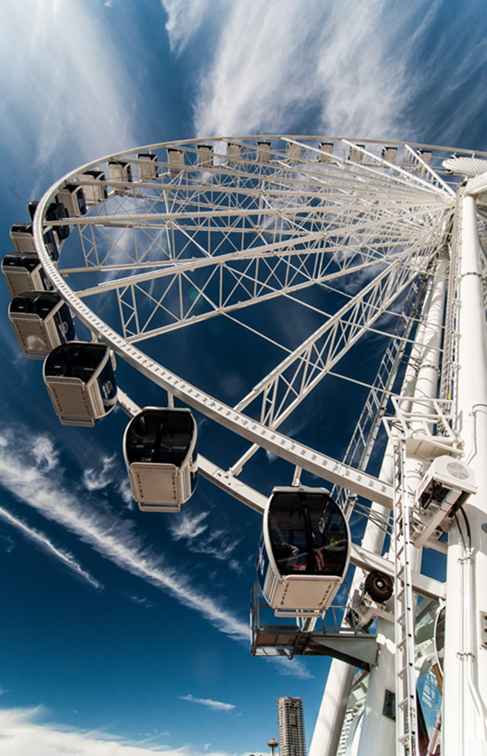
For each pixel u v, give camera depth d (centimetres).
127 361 1168
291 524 955
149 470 1048
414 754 646
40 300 1495
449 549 848
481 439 947
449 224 2002
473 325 1212
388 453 1457
